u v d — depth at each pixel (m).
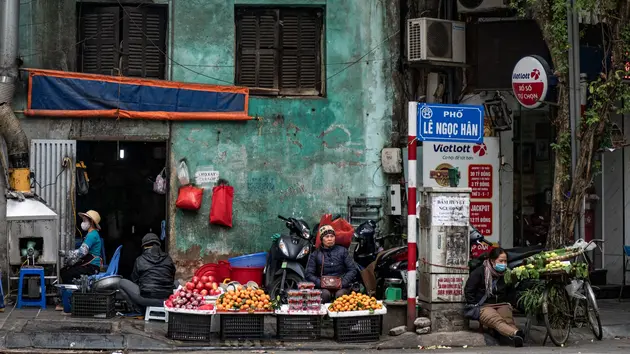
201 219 14.47
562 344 11.31
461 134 11.46
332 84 14.66
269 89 14.73
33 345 10.77
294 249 12.72
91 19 14.59
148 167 16.58
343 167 14.66
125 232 16.55
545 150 15.62
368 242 13.62
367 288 12.80
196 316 11.04
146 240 12.45
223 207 14.28
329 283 11.80
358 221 14.61
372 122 14.71
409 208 11.45
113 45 14.58
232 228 14.48
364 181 14.67
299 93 14.83
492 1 14.60
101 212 16.44
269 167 14.56
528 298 11.45
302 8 14.84
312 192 14.62
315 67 14.86
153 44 14.65
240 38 14.76
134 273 12.30
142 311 12.30
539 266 11.17
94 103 14.09
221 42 14.54
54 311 12.54
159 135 14.38
